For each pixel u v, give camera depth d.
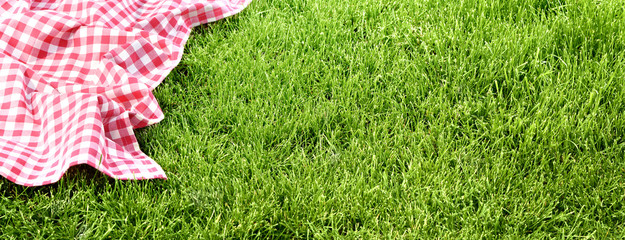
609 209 1.73
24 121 1.99
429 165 1.90
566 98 2.19
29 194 1.78
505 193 1.81
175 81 2.40
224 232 1.66
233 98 2.22
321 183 1.85
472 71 2.37
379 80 2.39
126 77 2.12
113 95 2.07
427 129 2.12
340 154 1.98
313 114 2.14
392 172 1.87
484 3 2.74
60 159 1.78
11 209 1.70
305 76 2.38
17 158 1.81
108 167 1.78
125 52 2.29
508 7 2.78
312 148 2.06
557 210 1.75
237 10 2.79
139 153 1.93
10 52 2.31
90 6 2.50
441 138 2.00
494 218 1.73
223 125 2.13
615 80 2.24
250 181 1.85
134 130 2.09
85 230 1.68
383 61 2.42
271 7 2.88
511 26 2.65
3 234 1.63
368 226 1.73
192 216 1.78
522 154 1.95
